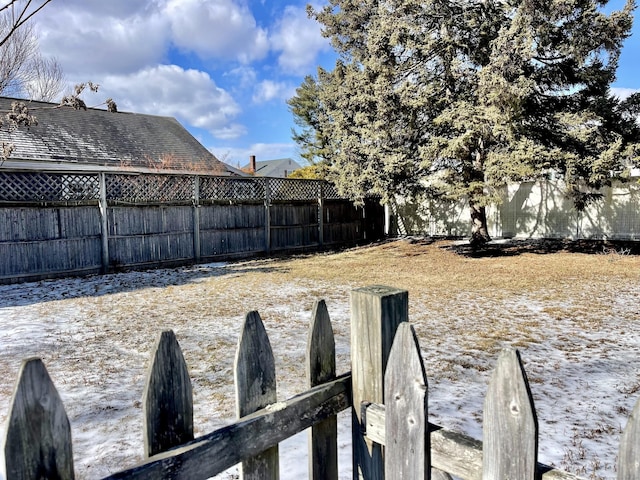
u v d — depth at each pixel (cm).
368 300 109
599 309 488
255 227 1109
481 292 600
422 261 946
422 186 1025
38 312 518
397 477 99
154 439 80
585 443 211
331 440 116
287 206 1186
